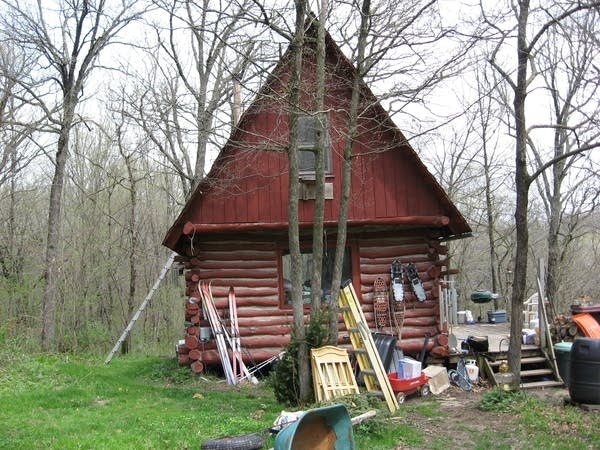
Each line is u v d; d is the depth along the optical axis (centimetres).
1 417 950
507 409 959
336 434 669
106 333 2323
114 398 1114
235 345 1334
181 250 1566
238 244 1397
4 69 1895
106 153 2705
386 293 1403
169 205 2850
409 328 1394
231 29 1198
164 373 1379
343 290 1105
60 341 2180
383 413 905
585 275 2748
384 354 1151
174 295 2631
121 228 2633
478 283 3681
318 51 1083
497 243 3356
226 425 851
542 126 1039
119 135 2370
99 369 1477
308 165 1388
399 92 1251
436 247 1430
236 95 1830
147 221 2834
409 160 1400
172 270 2725
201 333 1357
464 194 3319
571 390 1002
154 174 2772
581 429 850
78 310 2317
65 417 942
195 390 1195
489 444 787
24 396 1104
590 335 1292
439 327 1391
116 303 2573
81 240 2403
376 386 1054
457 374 1238
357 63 1116
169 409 1008
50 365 1451
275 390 1014
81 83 2102
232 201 1360
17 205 2445
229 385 1268
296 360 995
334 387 960
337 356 988
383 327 1386
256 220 1362
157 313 2638
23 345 1853
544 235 3158
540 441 793
